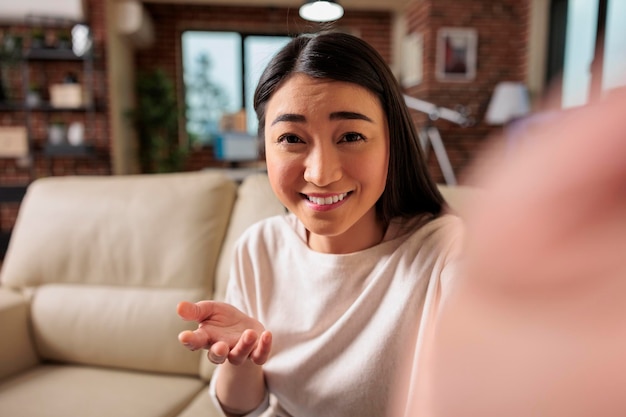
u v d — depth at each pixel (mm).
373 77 505
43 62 4008
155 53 4949
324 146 488
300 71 490
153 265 1164
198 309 531
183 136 5043
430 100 4117
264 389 656
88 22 3936
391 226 619
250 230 728
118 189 1264
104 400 973
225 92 5152
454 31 4074
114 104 4156
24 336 1159
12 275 1236
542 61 3939
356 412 587
